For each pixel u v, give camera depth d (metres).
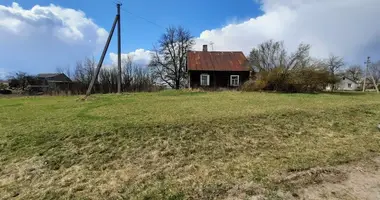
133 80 29.28
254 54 26.72
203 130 6.58
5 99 18.20
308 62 23.27
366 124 7.71
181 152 5.27
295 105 10.77
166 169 4.50
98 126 6.89
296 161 4.78
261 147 5.62
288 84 21.38
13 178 4.29
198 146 5.59
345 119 8.16
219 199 3.50
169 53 39.56
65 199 3.60
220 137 6.16
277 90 21.67
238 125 7.05
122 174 4.34
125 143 5.71
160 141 5.83
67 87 26.44
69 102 13.62
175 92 21.00
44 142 5.81
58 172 4.47
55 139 5.96
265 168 4.47
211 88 26.86
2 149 5.48
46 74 52.19
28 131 6.60
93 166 4.67
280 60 23.91
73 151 5.30
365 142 6.04
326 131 6.93
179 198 3.54
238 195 3.59
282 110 9.09
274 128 6.96
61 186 3.98
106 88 27.14
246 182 3.95
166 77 39.69
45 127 6.96
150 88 28.19
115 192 3.75
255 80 23.05
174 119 7.60
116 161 4.87
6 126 7.30
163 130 6.52
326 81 22.92
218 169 4.46
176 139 5.97
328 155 5.12
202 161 4.84
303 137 6.38
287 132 6.70
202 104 11.55
